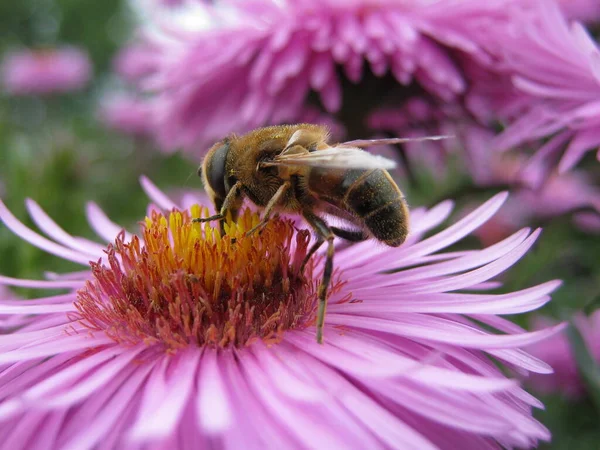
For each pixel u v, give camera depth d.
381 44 0.06
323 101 0.06
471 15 0.06
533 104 0.05
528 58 0.05
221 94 0.07
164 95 0.08
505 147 0.05
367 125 0.06
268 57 0.06
